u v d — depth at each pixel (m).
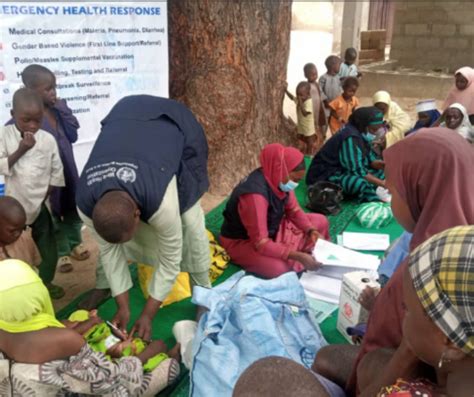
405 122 5.44
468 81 5.40
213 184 5.09
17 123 2.62
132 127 2.33
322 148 4.70
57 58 3.63
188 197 2.59
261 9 4.80
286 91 5.66
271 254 3.13
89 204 2.09
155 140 2.28
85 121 3.96
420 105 5.34
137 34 4.09
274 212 3.24
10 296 1.56
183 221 2.64
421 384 0.98
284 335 2.30
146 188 2.05
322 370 1.73
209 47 4.72
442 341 0.86
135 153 2.15
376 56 12.96
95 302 2.93
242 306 2.22
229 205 3.30
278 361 1.36
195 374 2.10
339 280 3.12
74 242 3.36
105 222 1.90
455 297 0.81
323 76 6.61
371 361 1.32
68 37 3.65
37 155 2.73
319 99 6.19
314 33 15.54
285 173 3.06
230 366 2.08
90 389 1.74
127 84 4.15
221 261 3.38
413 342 0.91
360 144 4.46
